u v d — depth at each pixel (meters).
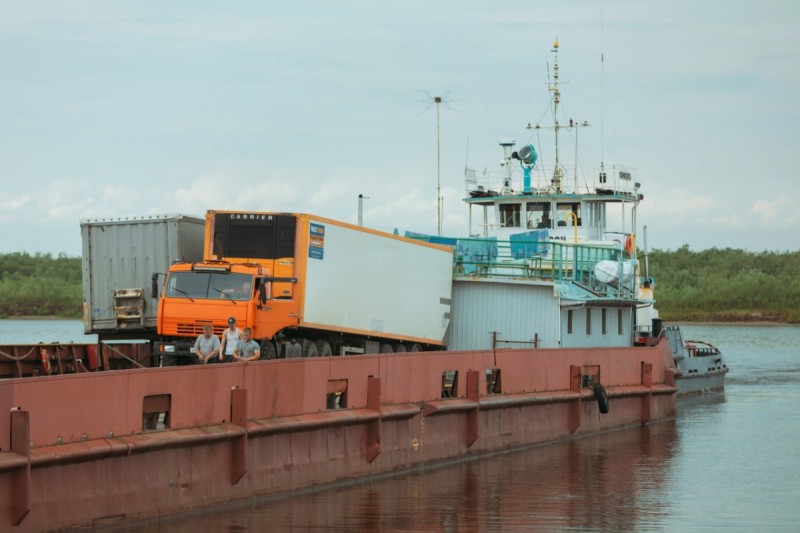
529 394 40.25
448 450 35.81
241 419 27.52
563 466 36.75
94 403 23.88
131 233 43.53
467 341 52.25
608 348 46.12
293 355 40.19
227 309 38.09
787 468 37.53
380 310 45.69
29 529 22.09
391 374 33.41
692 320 198.88
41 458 22.17
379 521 27.45
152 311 43.22
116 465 24.14
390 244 46.34
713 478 35.34
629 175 58.88
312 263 40.62
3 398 21.78
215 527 25.81
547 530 27.33
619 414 46.91
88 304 43.94
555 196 57.81
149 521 24.98
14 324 174.62
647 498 31.80
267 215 40.12
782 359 110.25
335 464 30.88
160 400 25.72
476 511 29.14
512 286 51.47
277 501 28.66
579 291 51.31
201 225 44.62
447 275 51.41
